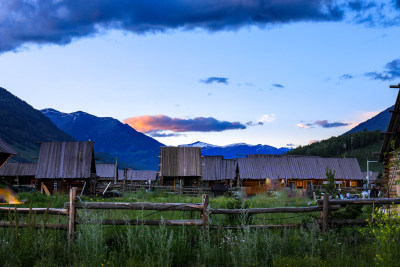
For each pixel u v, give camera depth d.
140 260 6.82
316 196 24.23
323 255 7.47
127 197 27.69
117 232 8.26
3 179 20.05
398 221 7.52
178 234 7.97
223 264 7.10
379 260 6.45
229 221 9.58
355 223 9.06
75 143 38.44
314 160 52.75
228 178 56.38
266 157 52.16
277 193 28.03
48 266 6.53
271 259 7.23
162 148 45.81
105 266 6.59
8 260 6.62
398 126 17.89
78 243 7.53
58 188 36.38
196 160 45.28
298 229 9.03
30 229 7.46
